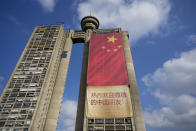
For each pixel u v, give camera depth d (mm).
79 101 80750
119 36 99375
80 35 117562
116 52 89438
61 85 89625
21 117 65250
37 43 99375
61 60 101500
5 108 68312
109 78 77188
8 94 73562
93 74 79438
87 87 74562
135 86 79875
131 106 67250
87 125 64062
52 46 97062
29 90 75062
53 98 83500
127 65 89188
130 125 62688
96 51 91188
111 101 69125
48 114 77312
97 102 69250
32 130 61625
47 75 81750
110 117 65188
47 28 111062
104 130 62406
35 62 88000
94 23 130000
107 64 83500
